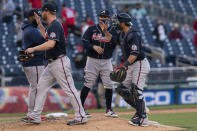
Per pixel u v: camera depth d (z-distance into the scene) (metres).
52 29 25.92
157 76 58.03
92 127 26.70
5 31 67.44
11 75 53.16
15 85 52.34
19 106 47.19
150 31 79.50
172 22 89.56
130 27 27.33
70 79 26.88
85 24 66.12
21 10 70.25
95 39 30.58
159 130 26.80
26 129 26.58
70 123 26.98
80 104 27.09
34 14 28.80
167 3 92.25
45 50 26.61
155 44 75.81
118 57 65.56
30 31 28.98
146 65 27.61
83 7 81.56
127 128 26.77
